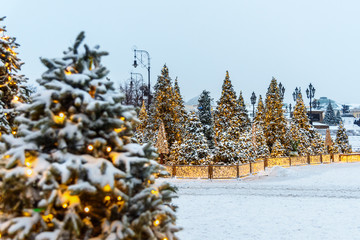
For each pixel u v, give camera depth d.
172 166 22.38
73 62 4.70
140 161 4.35
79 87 4.48
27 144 4.16
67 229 3.87
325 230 9.75
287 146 38.31
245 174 22.94
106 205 4.33
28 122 4.32
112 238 3.98
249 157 25.28
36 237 3.80
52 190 3.86
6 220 4.19
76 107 4.37
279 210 12.50
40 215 4.01
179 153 23.33
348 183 19.36
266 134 41.56
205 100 38.78
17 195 4.11
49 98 4.30
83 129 4.26
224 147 22.95
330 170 26.55
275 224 10.45
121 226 4.09
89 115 4.31
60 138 4.16
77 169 3.91
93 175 3.99
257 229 9.86
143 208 4.39
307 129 43.16
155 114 34.75
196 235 9.23
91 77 4.60
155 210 4.61
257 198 15.02
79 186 3.85
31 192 4.01
